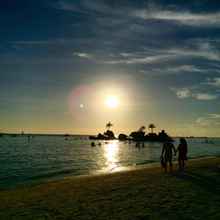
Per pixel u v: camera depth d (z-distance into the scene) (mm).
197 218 10328
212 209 11562
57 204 13477
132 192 15508
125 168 37062
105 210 11914
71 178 25703
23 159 56219
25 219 11078
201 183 18000
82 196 15125
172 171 24438
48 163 48094
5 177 30219
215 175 21609
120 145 144375
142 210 11672
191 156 64562
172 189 15992
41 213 11930
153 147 119438
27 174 32750
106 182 20000
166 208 11836
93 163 48219
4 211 12547
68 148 109250
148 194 14781
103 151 89438
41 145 134750
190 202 12797
